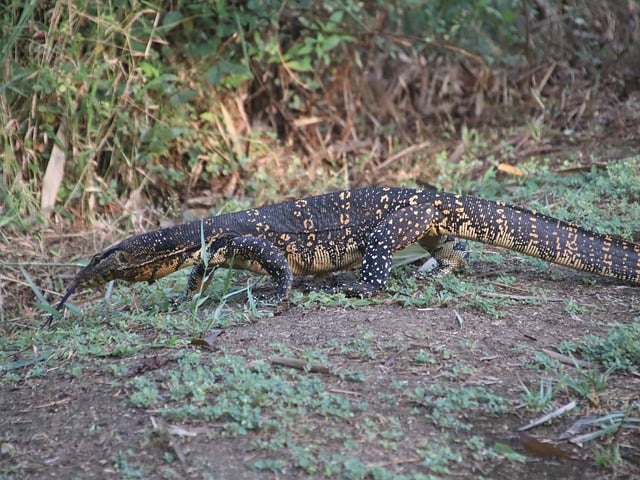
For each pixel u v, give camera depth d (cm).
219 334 783
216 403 653
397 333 763
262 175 1398
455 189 1280
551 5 1678
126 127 1359
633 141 1411
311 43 1464
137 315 867
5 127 1280
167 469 582
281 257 874
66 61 1309
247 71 1388
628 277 875
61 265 1166
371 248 877
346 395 662
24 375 754
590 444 612
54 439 636
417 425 626
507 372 700
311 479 563
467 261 941
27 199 1283
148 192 1395
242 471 574
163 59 1417
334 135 1558
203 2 1395
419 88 1630
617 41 1683
